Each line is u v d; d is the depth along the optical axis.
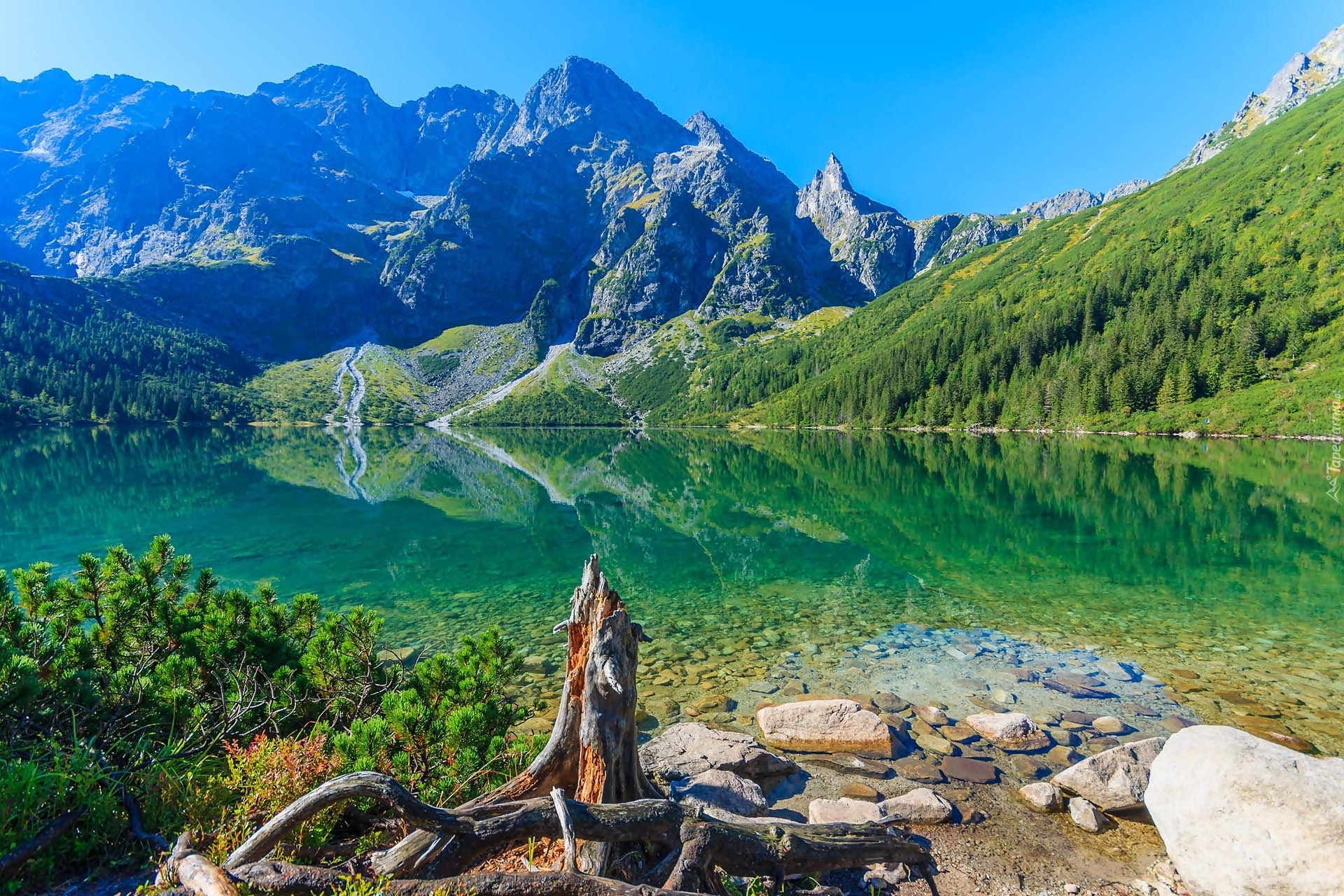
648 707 10.41
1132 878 6.04
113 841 4.58
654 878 4.50
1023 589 17.67
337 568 21.94
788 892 5.23
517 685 11.26
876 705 10.24
